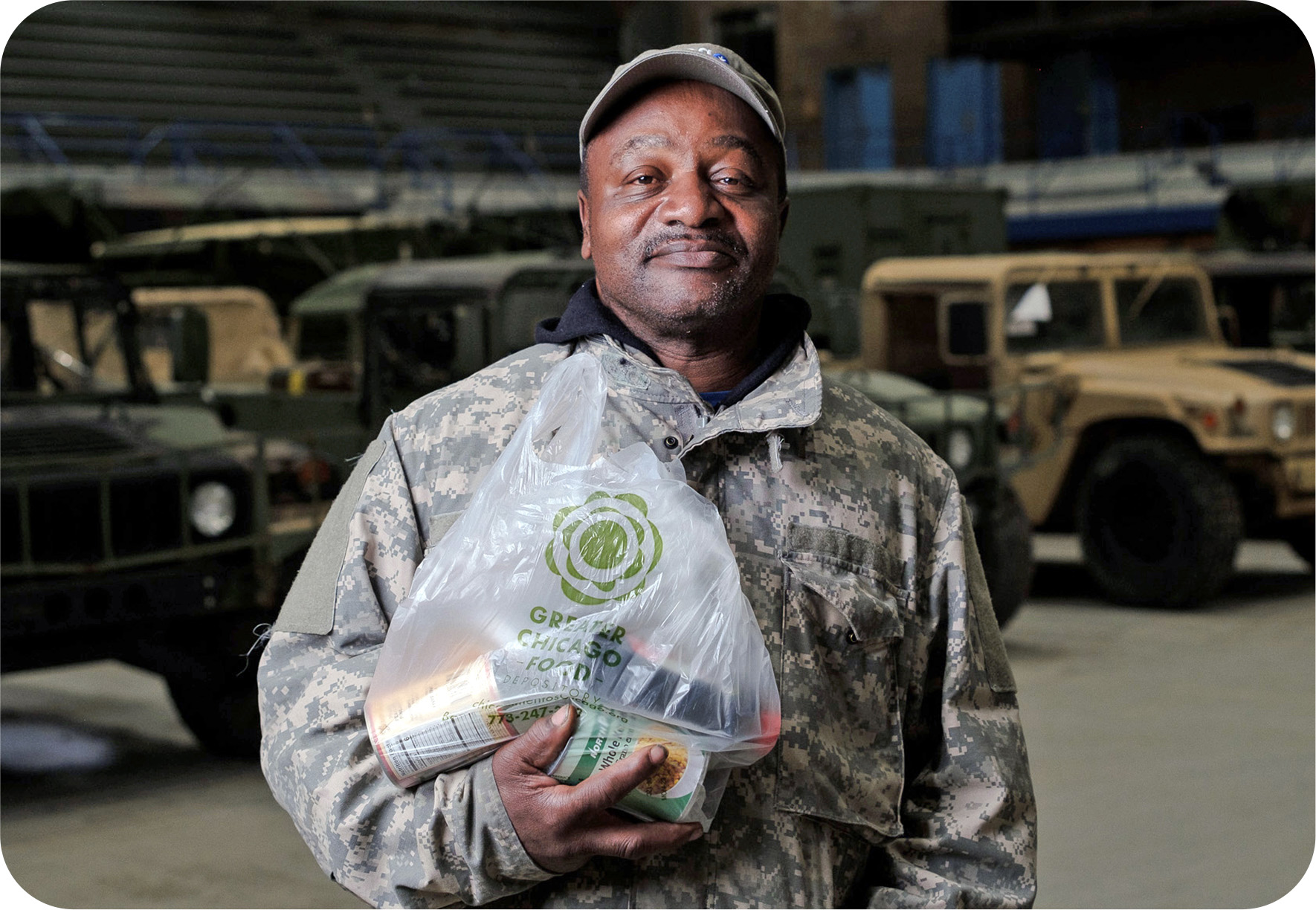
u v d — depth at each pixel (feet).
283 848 12.05
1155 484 21.27
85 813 13.16
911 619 4.44
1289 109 56.70
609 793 3.62
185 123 56.85
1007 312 22.52
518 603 3.76
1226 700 16.26
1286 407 20.97
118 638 13.41
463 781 3.77
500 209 38.04
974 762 4.38
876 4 64.28
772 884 4.01
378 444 4.38
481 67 70.28
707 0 69.46
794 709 4.13
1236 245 31.07
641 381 4.29
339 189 46.09
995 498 18.67
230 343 25.75
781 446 4.32
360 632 4.11
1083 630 20.29
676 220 4.17
